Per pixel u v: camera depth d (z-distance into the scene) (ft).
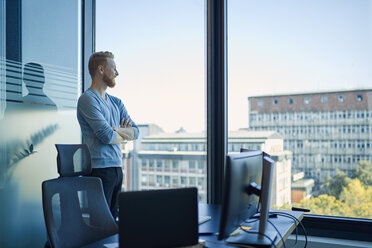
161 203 4.59
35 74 9.66
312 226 9.51
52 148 10.10
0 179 8.69
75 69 11.07
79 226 6.47
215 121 10.99
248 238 5.47
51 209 6.14
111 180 8.78
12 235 8.96
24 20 9.40
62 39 10.61
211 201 10.98
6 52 8.87
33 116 9.56
